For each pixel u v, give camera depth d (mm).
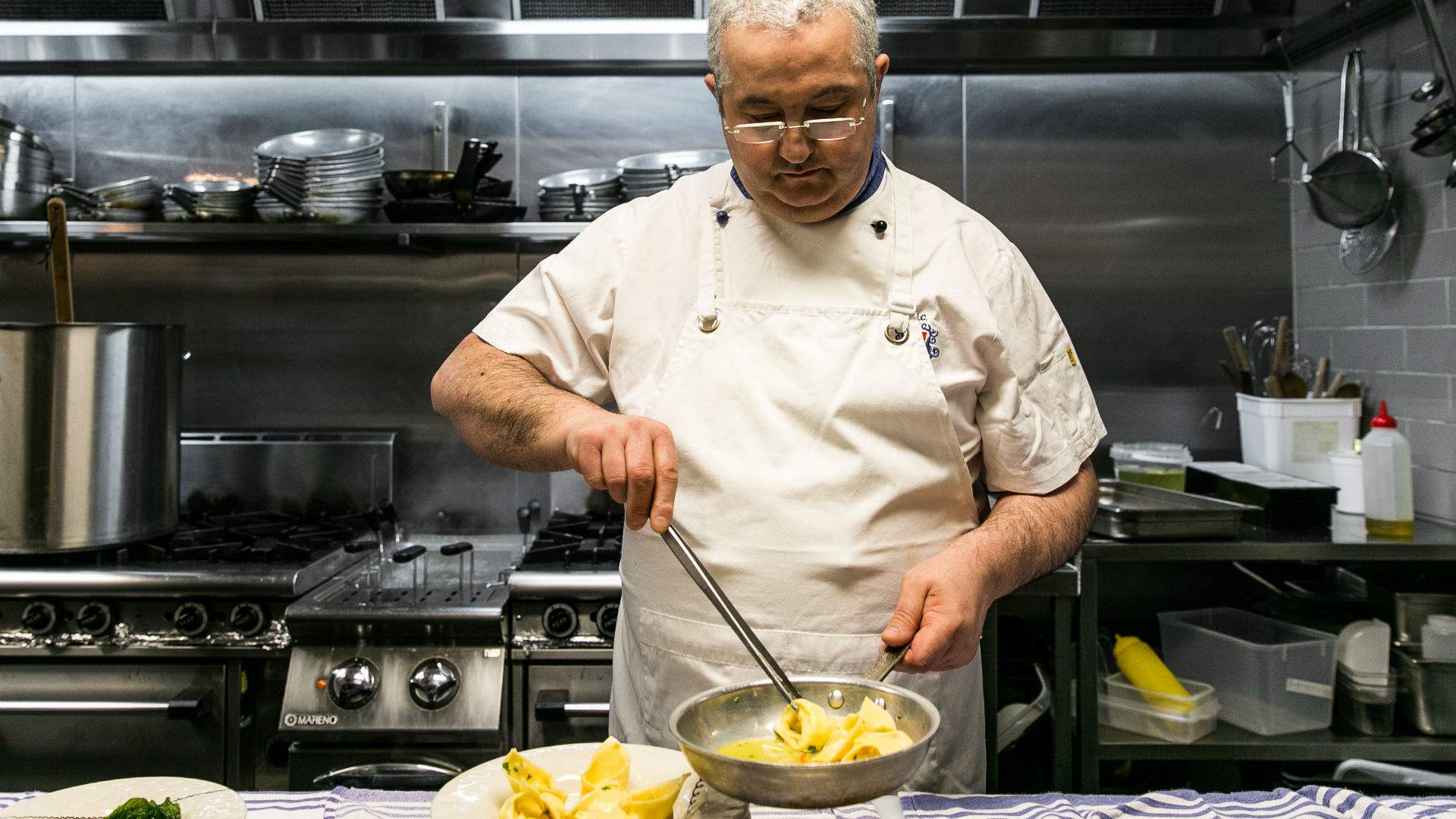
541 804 783
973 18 2473
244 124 2686
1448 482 2170
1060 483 1238
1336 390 2395
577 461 991
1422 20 2012
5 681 2043
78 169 2688
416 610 1988
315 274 2697
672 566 1229
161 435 2186
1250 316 2699
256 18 2494
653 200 1328
